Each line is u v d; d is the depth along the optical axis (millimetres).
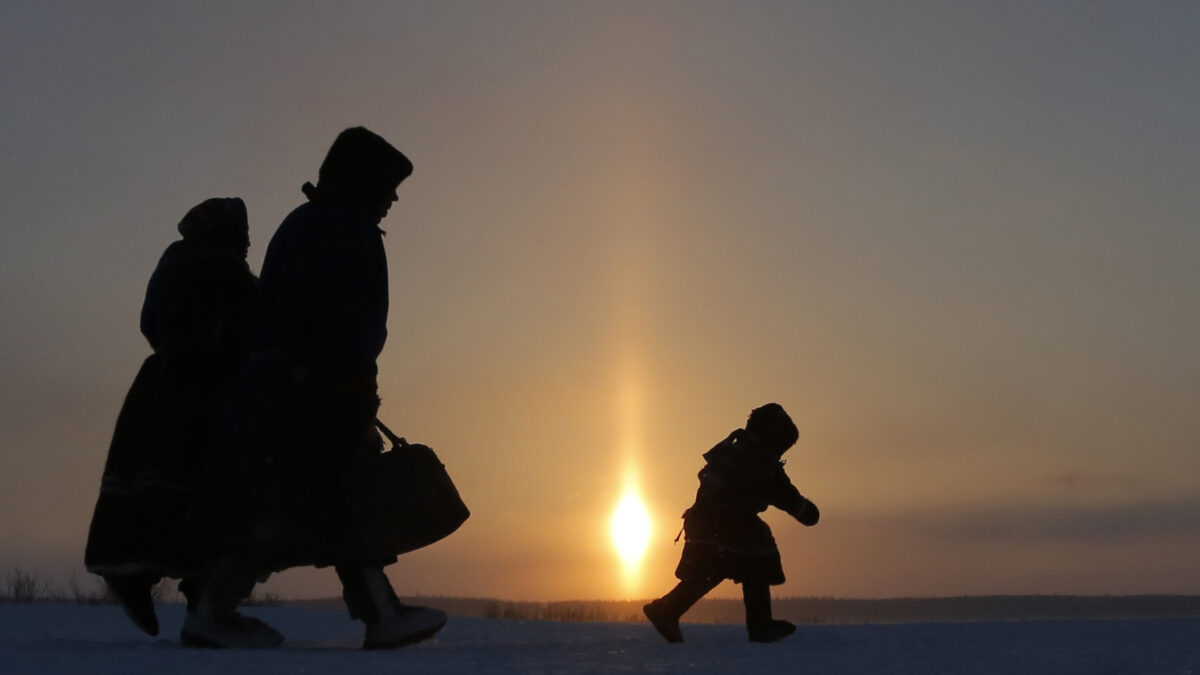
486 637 9430
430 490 7258
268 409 7137
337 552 7117
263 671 5750
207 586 7273
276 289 7285
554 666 6070
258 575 7395
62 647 7129
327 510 7125
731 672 5938
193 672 5695
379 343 7324
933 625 9836
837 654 6973
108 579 7789
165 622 11867
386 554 7207
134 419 7789
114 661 6133
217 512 7094
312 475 7094
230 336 7859
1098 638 8266
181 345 7801
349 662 6168
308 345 7203
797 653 7020
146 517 7629
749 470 9195
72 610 13172
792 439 9406
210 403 7781
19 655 6414
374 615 7262
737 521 9180
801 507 9367
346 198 7422
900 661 6582
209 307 7805
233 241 8047
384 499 7191
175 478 7664
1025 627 9312
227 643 7219
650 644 8016
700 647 7555
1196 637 8273
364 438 7227
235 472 7117
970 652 7125
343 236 7242
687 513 9320
